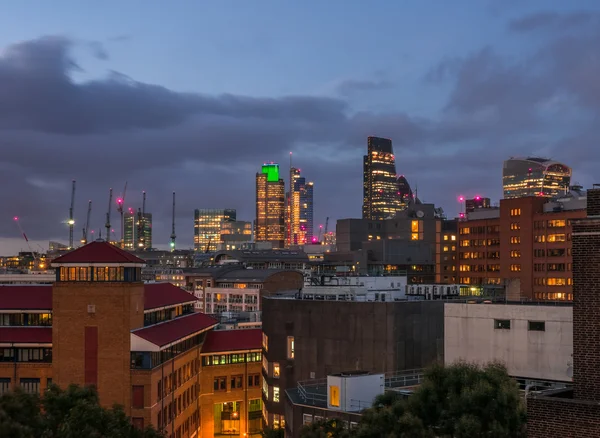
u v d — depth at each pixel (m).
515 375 73.00
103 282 118.69
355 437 52.75
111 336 117.44
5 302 128.50
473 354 75.88
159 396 120.50
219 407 152.00
